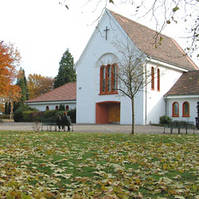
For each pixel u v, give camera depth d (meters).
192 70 33.16
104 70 30.17
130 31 29.11
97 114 30.55
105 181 4.82
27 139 12.08
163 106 29.47
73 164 6.44
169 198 4.10
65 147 9.47
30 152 8.18
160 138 12.89
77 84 32.44
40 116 37.22
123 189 4.45
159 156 7.73
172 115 29.06
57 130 19.70
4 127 24.00
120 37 28.41
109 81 29.66
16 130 19.45
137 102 26.94
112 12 30.19
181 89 29.38
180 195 4.21
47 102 40.31
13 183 4.55
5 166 6.03
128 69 17.56
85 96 31.66
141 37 29.89
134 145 10.19
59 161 6.78
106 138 12.82
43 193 4.07
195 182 4.94
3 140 11.63
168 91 30.12
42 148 9.12
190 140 12.12
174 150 8.95
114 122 30.39
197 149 9.20
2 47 26.66
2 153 7.84
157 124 26.78
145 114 26.64
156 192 4.35
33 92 75.31
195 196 4.08
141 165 6.48
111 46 29.17
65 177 5.23
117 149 9.06
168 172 5.80
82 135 14.49
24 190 4.26
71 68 63.44
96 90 30.66
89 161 6.89
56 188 4.52
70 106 37.75
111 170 5.93
